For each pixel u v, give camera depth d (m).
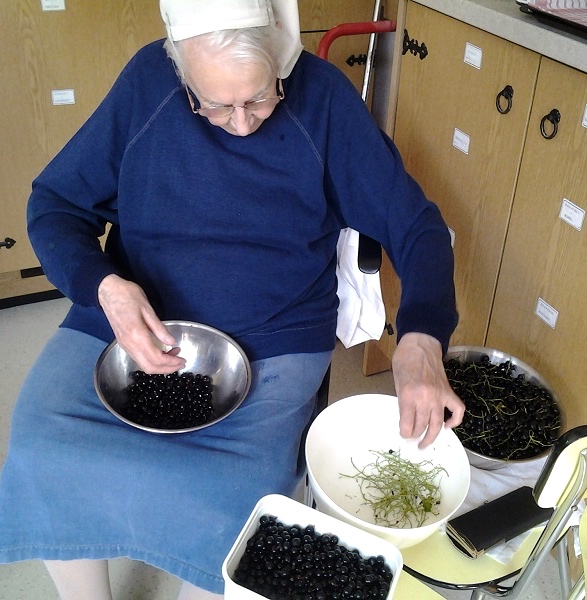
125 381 1.34
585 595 1.03
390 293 2.01
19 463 1.21
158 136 1.33
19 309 2.44
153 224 1.38
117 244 1.49
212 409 1.31
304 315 1.42
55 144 2.17
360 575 0.94
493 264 1.67
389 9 2.25
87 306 1.31
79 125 2.17
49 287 2.46
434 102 1.71
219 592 1.20
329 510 1.04
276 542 0.96
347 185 1.41
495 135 1.55
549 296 1.53
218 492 1.17
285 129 1.33
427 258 1.34
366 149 1.38
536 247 1.53
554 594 1.59
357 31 1.86
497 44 1.48
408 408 1.11
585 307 1.45
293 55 1.21
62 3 1.95
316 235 1.40
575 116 1.35
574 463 0.92
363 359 2.25
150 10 2.05
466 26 1.55
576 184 1.39
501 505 1.13
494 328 1.73
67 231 1.37
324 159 1.37
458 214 1.73
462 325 1.84
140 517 1.20
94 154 1.38
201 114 1.24
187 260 1.38
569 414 1.56
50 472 1.20
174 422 1.26
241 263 1.37
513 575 1.08
